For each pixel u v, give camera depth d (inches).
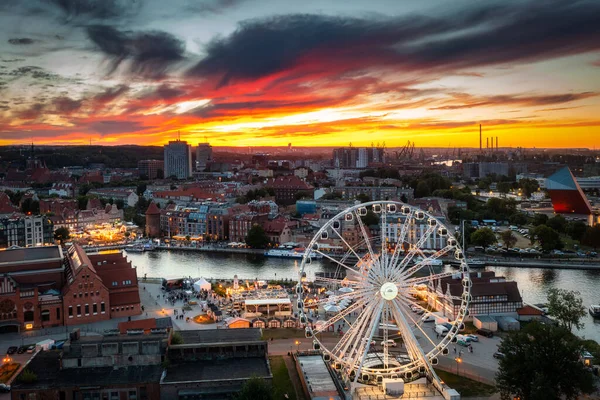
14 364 6166.3
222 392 4712.1
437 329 7101.4
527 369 4869.6
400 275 5349.4
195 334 6038.4
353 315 7869.1
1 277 7411.4
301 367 5669.3
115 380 4746.6
